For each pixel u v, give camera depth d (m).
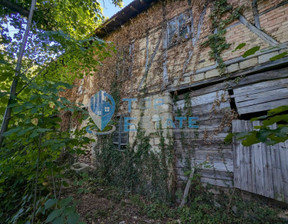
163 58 3.85
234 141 2.62
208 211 2.58
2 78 1.09
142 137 3.76
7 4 1.82
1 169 1.39
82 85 6.57
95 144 5.05
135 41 4.62
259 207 2.25
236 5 2.90
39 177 1.57
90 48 2.02
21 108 1.06
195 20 3.44
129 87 4.45
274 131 0.56
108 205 2.96
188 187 2.90
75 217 0.90
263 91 2.46
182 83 3.38
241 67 2.68
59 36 1.53
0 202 2.13
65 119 6.50
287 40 2.31
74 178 4.21
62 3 2.34
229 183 2.60
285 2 2.42
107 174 4.28
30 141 1.26
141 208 2.88
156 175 3.31
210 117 2.98
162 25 4.05
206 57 3.13
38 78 2.00
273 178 2.13
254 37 2.63
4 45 1.73
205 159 2.93
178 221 2.47
